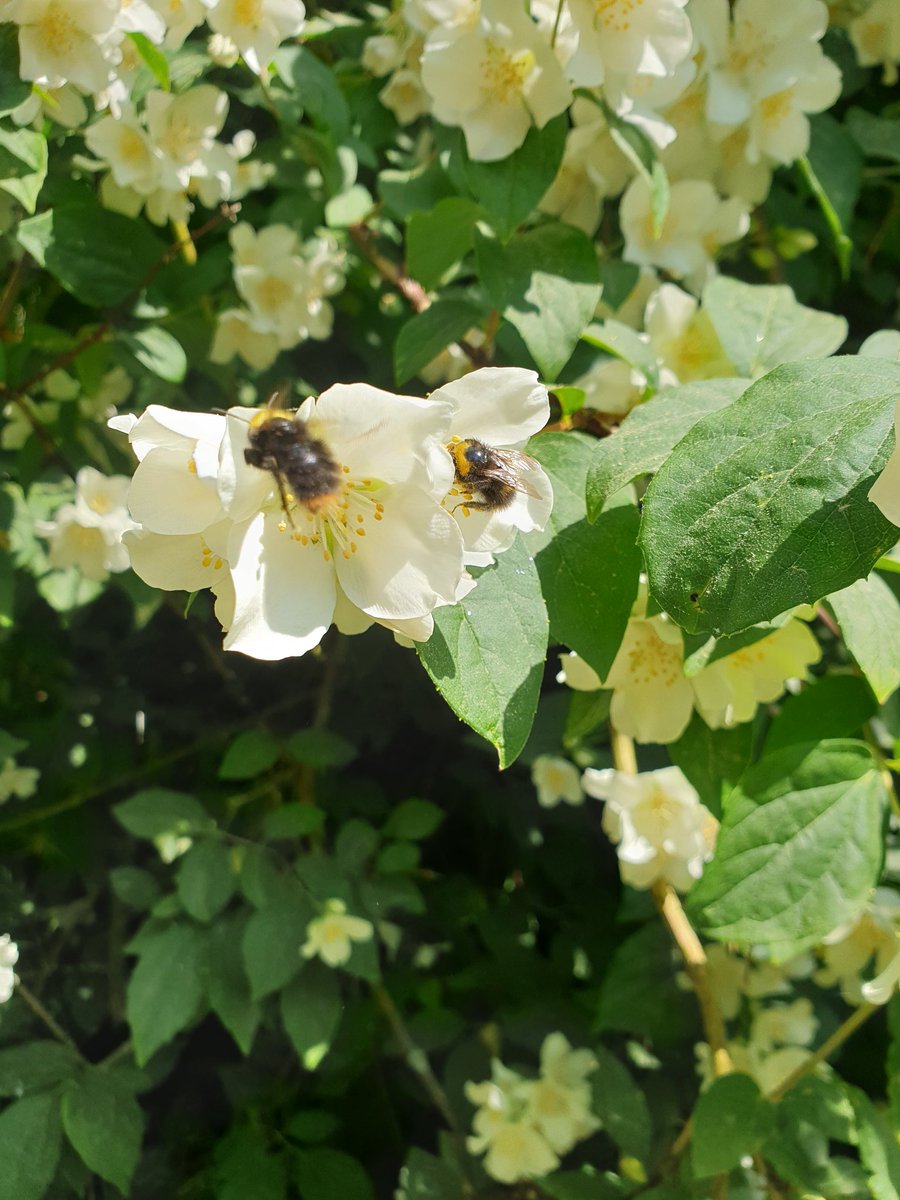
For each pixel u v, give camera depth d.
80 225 0.24
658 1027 0.27
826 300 0.32
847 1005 0.29
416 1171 0.27
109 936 0.33
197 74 0.24
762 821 0.17
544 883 0.34
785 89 0.24
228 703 0.35
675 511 0.12
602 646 0.15
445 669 0.13
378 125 0.28
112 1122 0.26
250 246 0.28
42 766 0.33
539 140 0.20
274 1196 0.29
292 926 0.27
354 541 0.12
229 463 0.11
